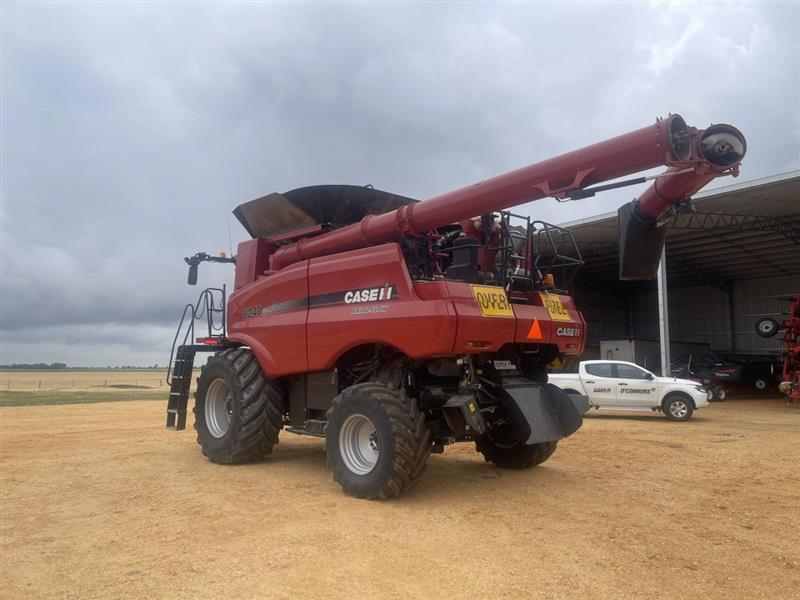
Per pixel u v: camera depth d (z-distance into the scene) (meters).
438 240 7.50
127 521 5.54
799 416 18.17
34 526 5.41
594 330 40.16
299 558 4.54
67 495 6.59
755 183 20.67
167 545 4.84
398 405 6.29
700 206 23.66
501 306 6.70
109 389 46.59
